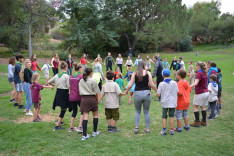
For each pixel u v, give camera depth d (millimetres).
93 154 3717
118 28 27047
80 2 24562
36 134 4773
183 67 12508
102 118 6270
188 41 41812
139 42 33156
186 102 4898
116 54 31953
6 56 25250
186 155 3633
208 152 3770
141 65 4777
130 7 24750
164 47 47406
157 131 5047
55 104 5207
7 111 6785
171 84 4656
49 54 27359
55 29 40375
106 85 5035
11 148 4039
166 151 3816
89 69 4609
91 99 4566
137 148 3941
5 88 10297
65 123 5711
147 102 4773
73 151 3873
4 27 21219
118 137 4621
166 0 23859
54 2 23062
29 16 24438
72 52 29688
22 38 26062
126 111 7055
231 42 48438
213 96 5887
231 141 4324
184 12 24109
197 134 4781
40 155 3715
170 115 4730
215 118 6098
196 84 5191
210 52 37594
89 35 24562
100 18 25562
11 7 19094
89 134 4832
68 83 5102
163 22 23266
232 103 7969
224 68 20828
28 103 6473
